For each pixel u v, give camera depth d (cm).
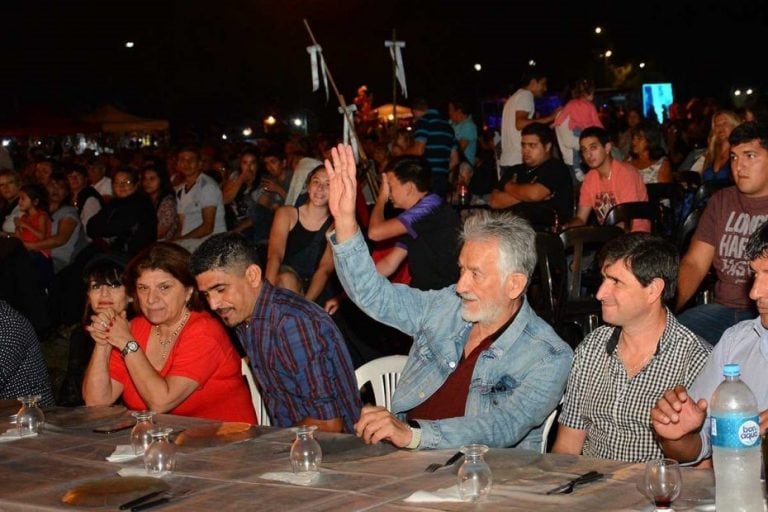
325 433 372
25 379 525
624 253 384
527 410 387
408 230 675
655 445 388
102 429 394
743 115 989
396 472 319
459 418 370
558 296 695
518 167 898
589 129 831
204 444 364
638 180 838
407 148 1291
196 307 470
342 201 424
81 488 310
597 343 402
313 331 427
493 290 391
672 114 2392
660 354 387
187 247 1005
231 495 302
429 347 421
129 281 472
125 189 994
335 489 303
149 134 3002
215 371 462
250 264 430
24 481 329
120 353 479
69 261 1087
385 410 351
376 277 429
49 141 2831
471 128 1353
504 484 301
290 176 1258
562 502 282
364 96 2659
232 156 1859
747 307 546
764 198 538
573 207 891
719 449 270
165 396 444
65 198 1095
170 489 311
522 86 1134
